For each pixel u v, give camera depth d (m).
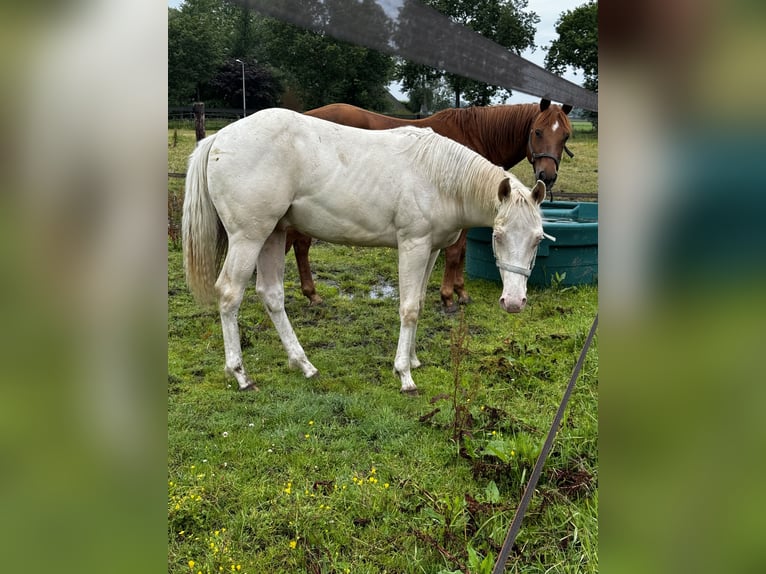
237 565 1.84
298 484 2.35
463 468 2.46
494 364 3.48
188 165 3.14
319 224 3.21
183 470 2.40
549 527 2.02
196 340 3.98
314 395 3.17
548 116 4.53
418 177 3.13
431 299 5.07
